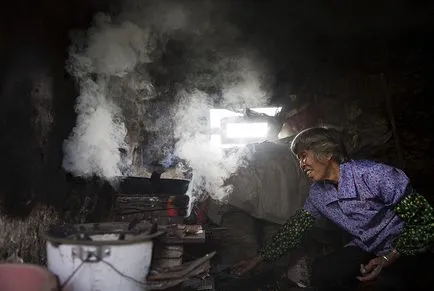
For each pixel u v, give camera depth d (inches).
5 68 101.3
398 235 117.0
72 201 134.0
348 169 114.0
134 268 95.3
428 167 219.6
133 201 144.7
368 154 210.7
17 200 106.7
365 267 114.2
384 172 111.7
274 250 130.3
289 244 130.5
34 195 113.0
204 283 127.7
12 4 104.0
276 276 157.8
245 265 133.0
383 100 224.2
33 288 86.7
